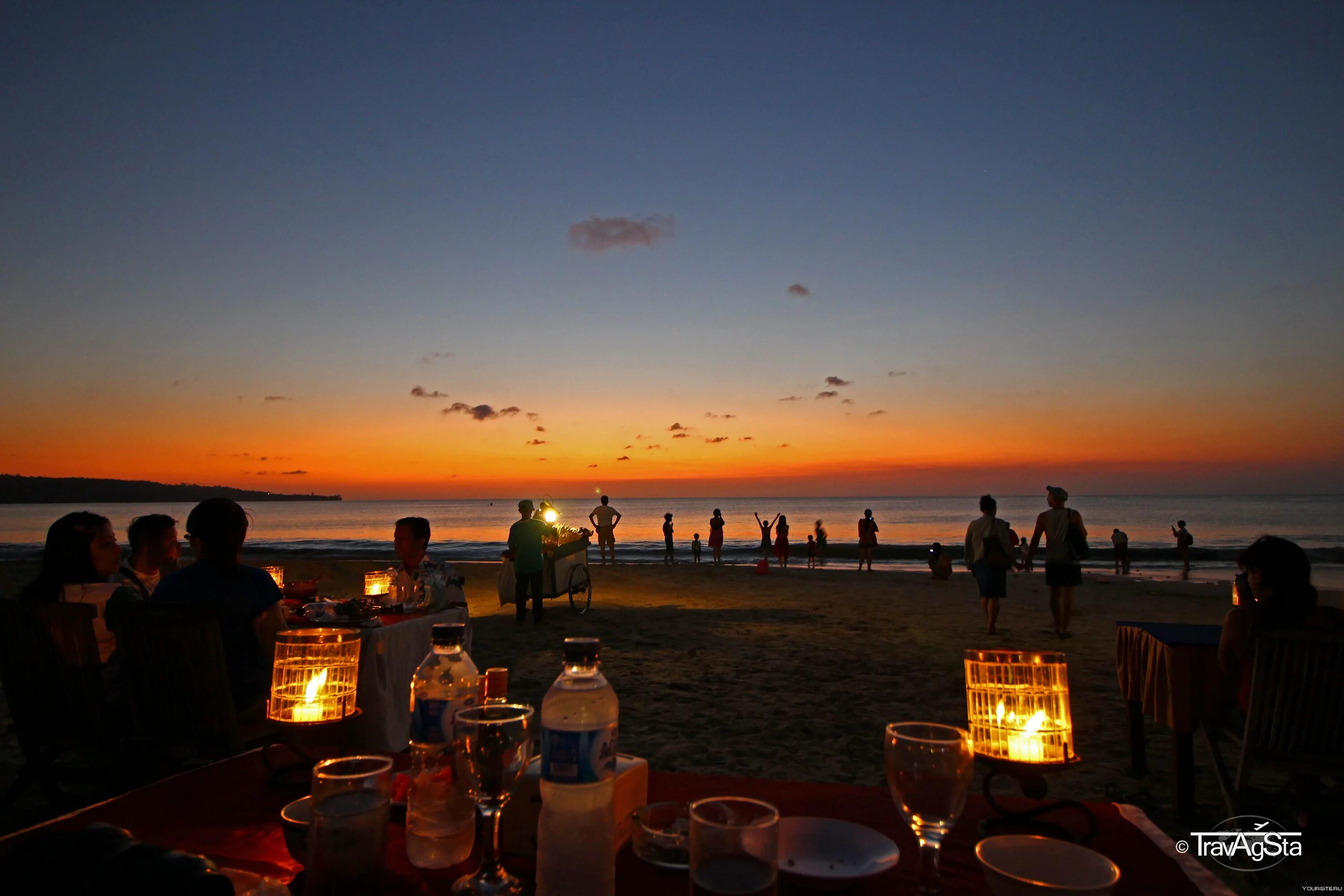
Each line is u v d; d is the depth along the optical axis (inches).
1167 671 159.9
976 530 403.9
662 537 3132.4
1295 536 2497.5
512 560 430.3
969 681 63.5
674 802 63.2
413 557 213.6
